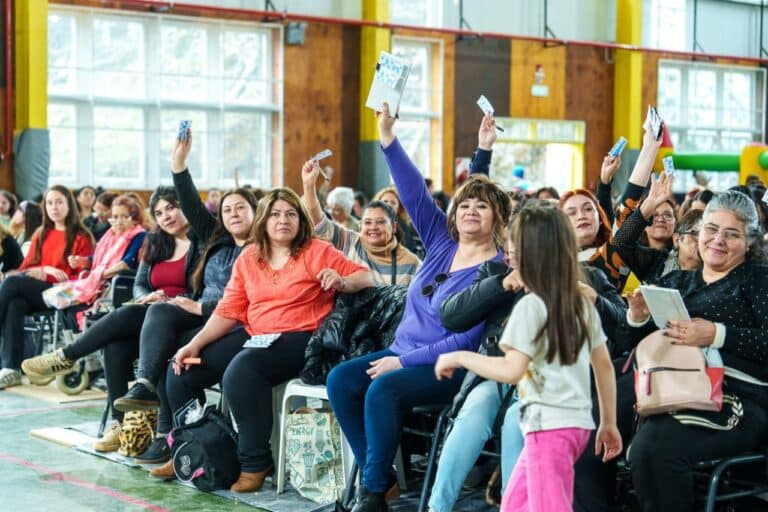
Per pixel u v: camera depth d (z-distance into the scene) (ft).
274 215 15.57
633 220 14.25
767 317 11.73
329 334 14.79
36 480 15.88
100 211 30.58
